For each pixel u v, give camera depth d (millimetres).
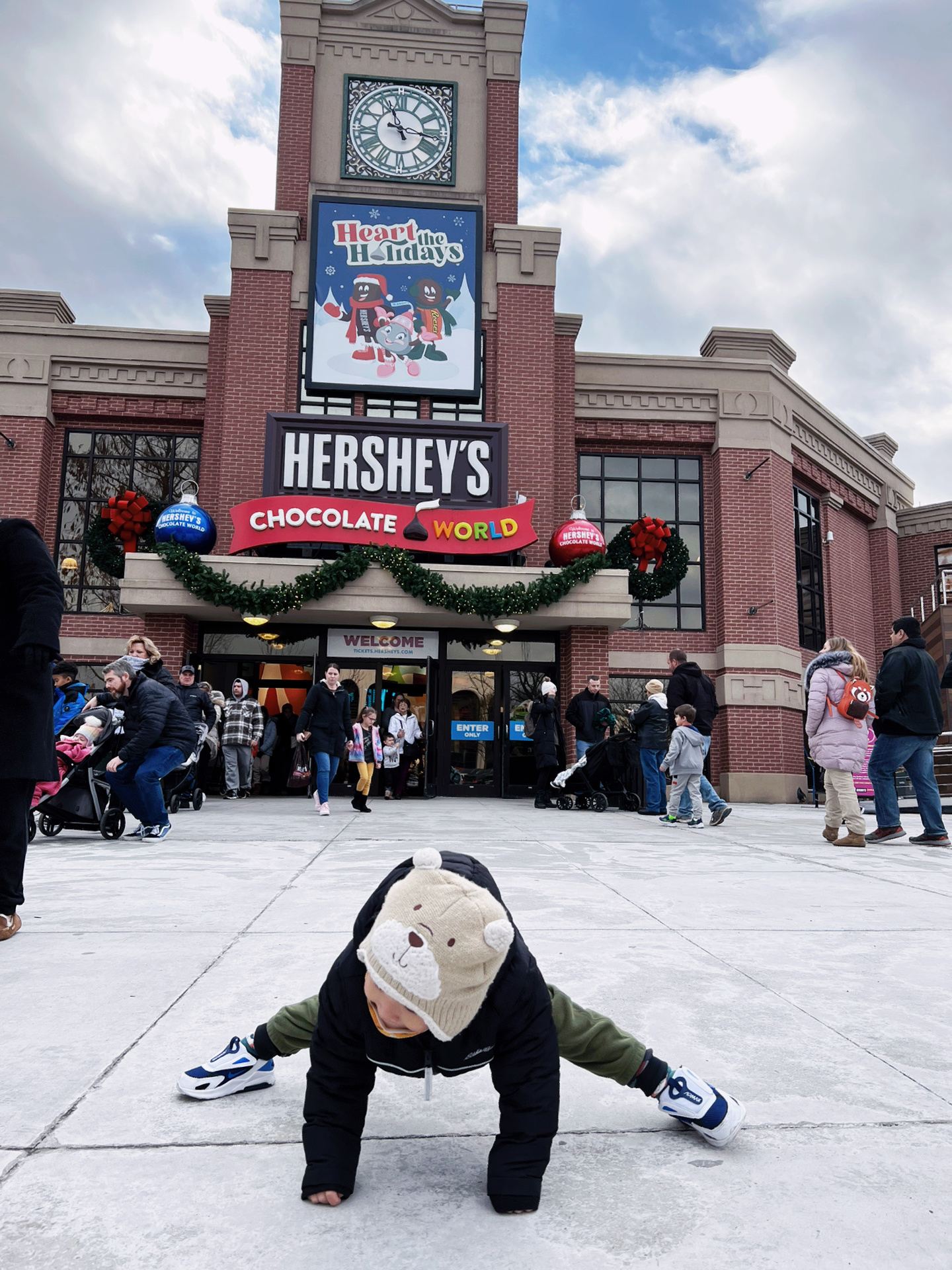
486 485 15180
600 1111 2164
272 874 5520
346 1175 1689
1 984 3043
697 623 17391
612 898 4840
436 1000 1464
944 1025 2756
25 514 16391
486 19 17891
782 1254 1513
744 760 16406
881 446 23266
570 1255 1508
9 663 3541
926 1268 1479
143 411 17109
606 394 17609
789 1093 2223
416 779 14961
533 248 16922
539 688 14820
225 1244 1528
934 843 7641
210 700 10664
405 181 17375
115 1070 2312
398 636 15367
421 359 16344
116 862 6047
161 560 13922
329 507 14344
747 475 17406
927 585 22141
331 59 17656
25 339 16969
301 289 16516
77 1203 1657
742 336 18438
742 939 3865
